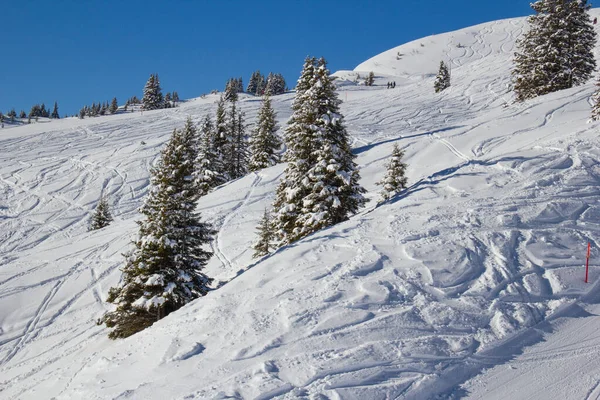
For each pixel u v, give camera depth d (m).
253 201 31.86
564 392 6.63
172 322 9.88
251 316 8.88
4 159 52.72
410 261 10.22
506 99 60.25
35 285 23.52
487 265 10.08
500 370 7.26
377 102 71.88
